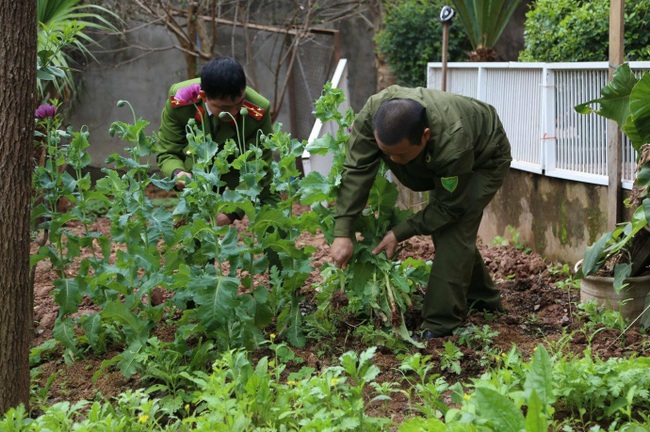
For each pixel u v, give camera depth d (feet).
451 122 15.72
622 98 18.66
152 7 39.65
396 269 17.37
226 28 42.34
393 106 15.08
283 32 39.50
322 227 17.33
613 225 21.31
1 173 13.19
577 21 25.73
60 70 17.78
